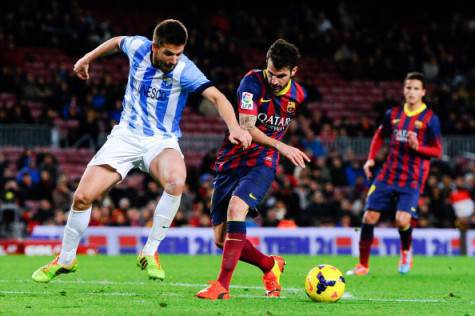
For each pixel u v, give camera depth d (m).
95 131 58.34
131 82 18.98
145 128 18.92
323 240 44.41
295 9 80.19
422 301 18.98
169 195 18.47
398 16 88.00
